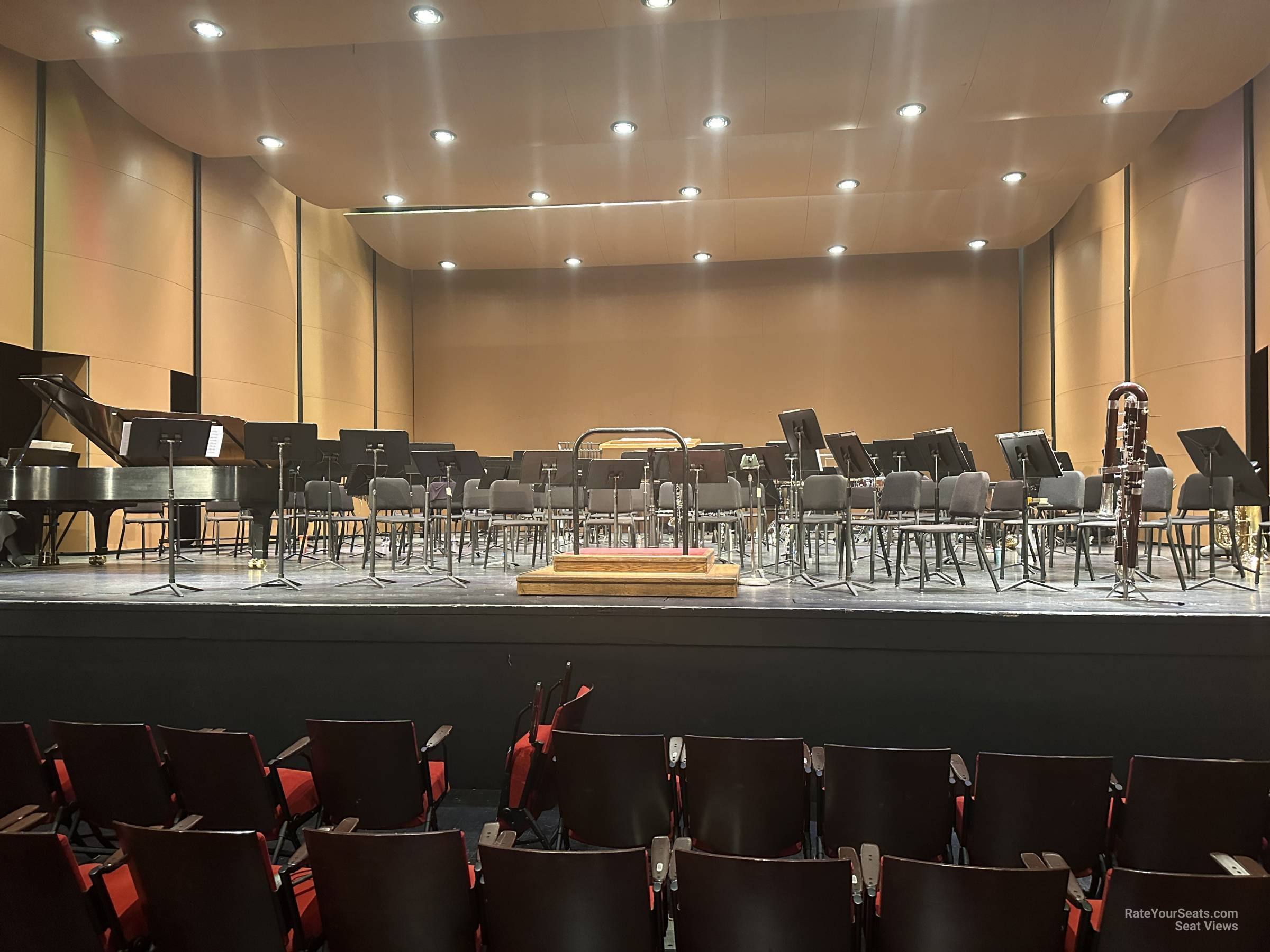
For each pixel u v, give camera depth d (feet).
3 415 26.14
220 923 7.18
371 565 19.49
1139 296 33.71
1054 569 22.38
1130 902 6.08
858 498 22.49
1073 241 39.65
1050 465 18.07
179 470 21.42
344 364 42.91
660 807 9.48
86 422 22.22
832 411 47.34
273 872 7.29
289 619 14.96
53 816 10.60
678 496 22.72
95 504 24.43
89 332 27.58
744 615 14.05
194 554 28.94
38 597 15.98
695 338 48.57
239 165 34.71
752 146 31.55
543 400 49.57
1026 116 27.22
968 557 26.91
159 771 10.14
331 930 7.27
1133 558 15.52
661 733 14.38
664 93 26.02
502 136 29.17
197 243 32.42
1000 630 13.51
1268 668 13.12
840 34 22.84
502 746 14.70
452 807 13.85
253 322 35.27
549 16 21.44
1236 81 24.82
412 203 36.73
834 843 9.34
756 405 47.98
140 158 29.60
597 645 14.46
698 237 43.21
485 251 45.32
